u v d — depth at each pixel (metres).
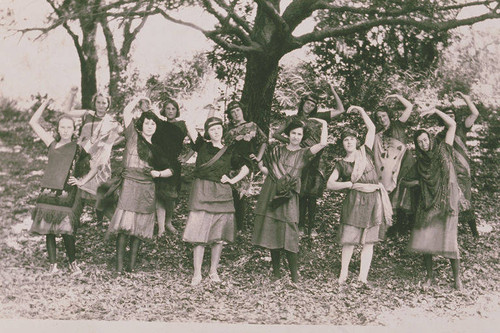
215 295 6.45
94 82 10.56
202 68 9.63
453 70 9.84
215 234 6.72
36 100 10.97
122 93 9.57
